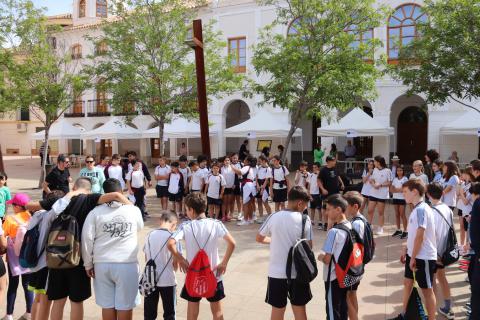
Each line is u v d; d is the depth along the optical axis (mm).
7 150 43281
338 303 4031
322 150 21000
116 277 4035
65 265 3982
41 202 4434
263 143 19469
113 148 31469
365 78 12758
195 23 9383
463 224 7293
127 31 15500
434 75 11789
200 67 9539
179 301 5727
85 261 4059
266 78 22422
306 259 3869
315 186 10172
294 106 13414
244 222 10695
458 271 6824
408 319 4301
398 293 5918
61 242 4004
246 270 7043
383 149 21094
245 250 8250
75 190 4395
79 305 4223
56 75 17766
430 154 10078
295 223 4012
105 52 15883
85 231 4051
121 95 15391
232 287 6266
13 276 5047
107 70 15828
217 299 4281
